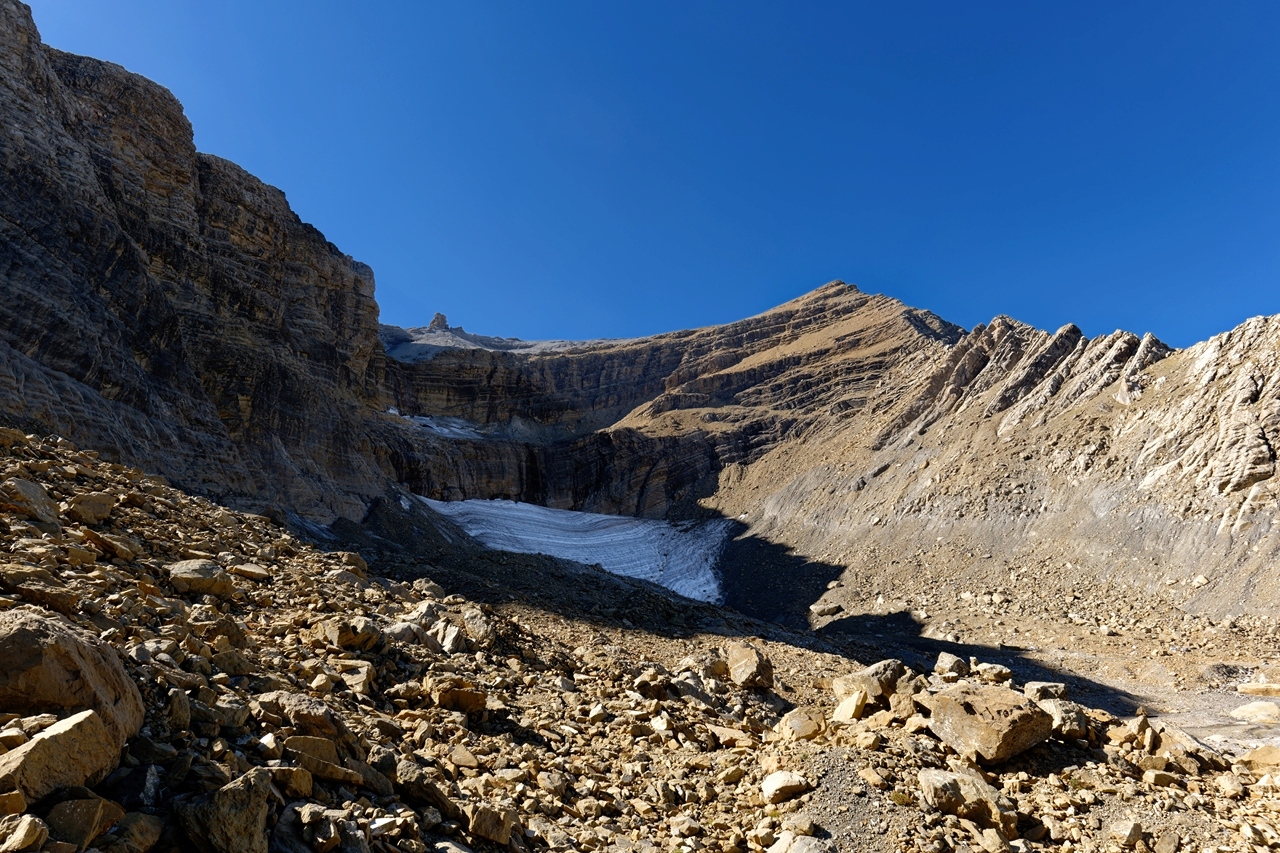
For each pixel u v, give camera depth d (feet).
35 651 16.71
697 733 38.99
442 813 22.84
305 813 17.88
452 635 47.24
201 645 27.71
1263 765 38.19
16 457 48.57
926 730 38.60
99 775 16.03
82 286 98.58
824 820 28.48
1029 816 31.22
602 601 93.40
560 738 35.06
